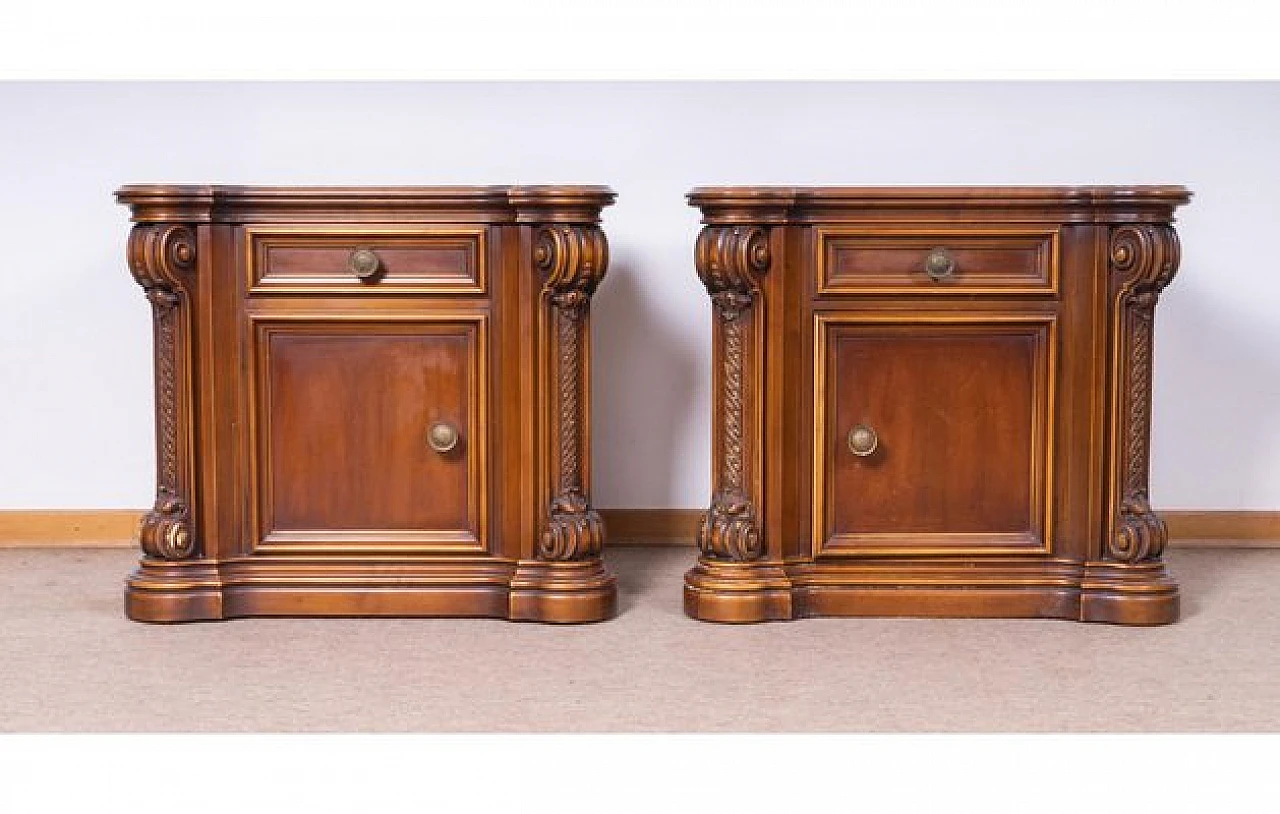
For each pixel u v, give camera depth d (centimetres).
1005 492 348
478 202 338
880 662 316
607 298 423
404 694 295
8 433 422
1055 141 420
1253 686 300
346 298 341
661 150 420
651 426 427
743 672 309
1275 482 427
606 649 325
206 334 341
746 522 345
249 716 282
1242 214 421
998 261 343
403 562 347
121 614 352
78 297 420
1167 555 415
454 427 343
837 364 345
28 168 416
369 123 419
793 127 419
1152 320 342
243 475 345
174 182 418
